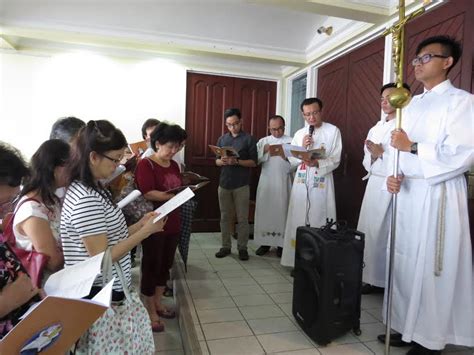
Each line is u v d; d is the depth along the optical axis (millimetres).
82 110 4156
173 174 2232
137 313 1266
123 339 1202
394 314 1890
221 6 3506
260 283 2779
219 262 3312
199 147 4645
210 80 4629
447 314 1675
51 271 1173
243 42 4020
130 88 4289
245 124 4773
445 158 1626
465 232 1695
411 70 2740
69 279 1020
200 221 4660
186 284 2738
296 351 1815
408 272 1804
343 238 1877
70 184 1203
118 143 1201
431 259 1688
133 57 4277
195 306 2340
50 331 809
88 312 858
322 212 2916
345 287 1896
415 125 1816
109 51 4113
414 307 1727
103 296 901
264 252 3600
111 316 1182
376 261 2455
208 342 1890
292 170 3420
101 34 3715
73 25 3623
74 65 4105
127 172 2123
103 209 1200
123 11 3531
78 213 1142
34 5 3375
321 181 2904
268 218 3516
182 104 4465
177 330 2334
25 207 1191
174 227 2234
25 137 4000
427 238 1702
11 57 3914
